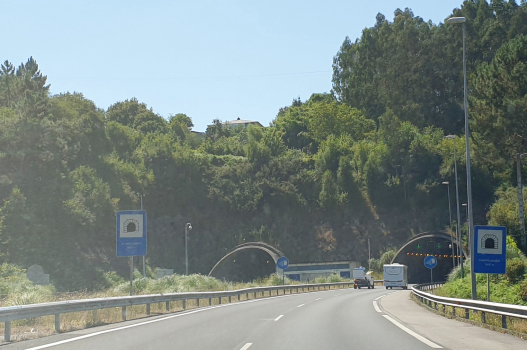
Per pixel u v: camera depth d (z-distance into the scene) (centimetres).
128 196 8238
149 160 9362
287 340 1341
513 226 5312
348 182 9875
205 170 9900
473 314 2050
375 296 4156
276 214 9644
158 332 1515
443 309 2217
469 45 10244
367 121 12600
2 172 5772
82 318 1838
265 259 8738
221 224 9319
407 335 1448
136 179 8688
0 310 1266
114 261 6838
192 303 3002
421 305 2872
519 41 5191
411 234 9081
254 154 10600
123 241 2369
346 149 10688
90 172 7406
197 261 8588
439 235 7800
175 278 4750
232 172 10094
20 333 1504
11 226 5262
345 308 2648
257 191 9731
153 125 13750
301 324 1770
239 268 8644
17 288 3231
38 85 8744
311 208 9712
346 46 14112
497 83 5025
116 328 1627
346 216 9594
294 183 9988
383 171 9812
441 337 1403
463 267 4819
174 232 8900
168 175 9325
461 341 1319
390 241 9106
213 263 8575
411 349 1180
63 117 8500
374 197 9662
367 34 13188
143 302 2145
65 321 1783
